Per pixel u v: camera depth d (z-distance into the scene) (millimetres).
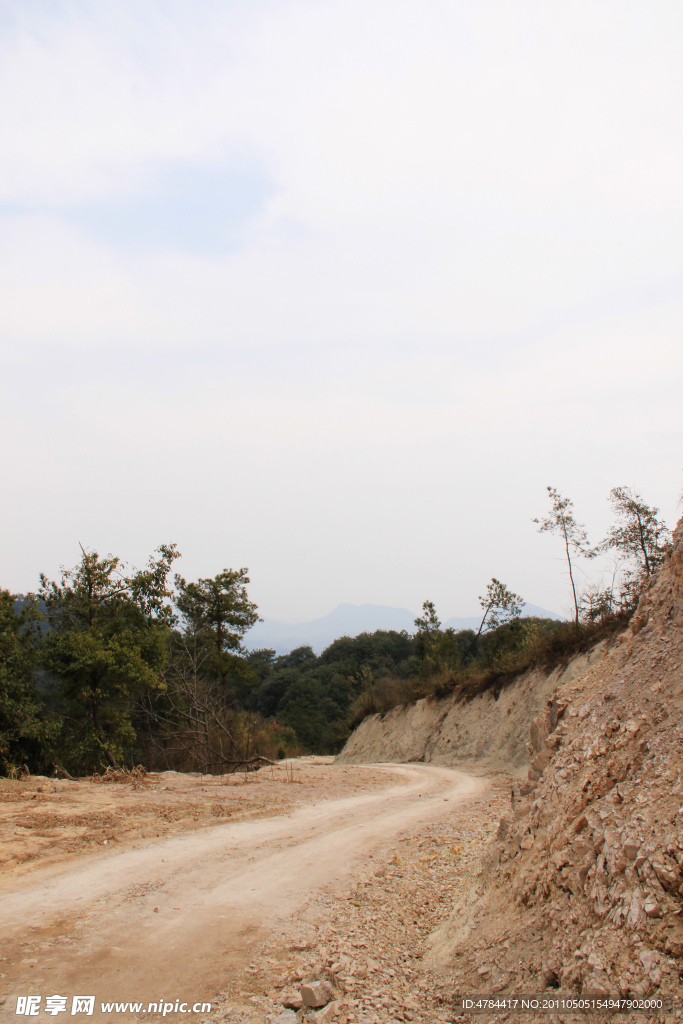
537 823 6664
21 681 23203
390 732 46250
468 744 35094
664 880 4387
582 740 7113
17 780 18953
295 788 21500
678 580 7543
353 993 5438
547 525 33312
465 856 10352
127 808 15273
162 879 9406
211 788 20422
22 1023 5020
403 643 104000
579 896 5176
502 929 5684
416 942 6781
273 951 6621
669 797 5016
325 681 94125
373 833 13312
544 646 33594
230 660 44406
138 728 38281
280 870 10125
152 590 31672
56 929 7199
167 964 6250
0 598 25141
